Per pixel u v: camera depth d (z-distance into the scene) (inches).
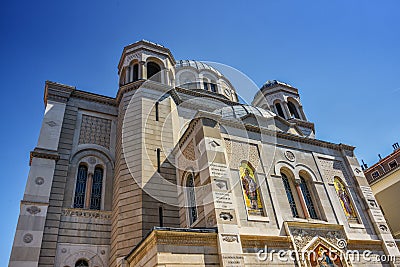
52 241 721.0
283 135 922.1
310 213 816.9
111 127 1002.1
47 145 853.8
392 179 1354.6
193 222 702.5
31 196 753.6
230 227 599.5
